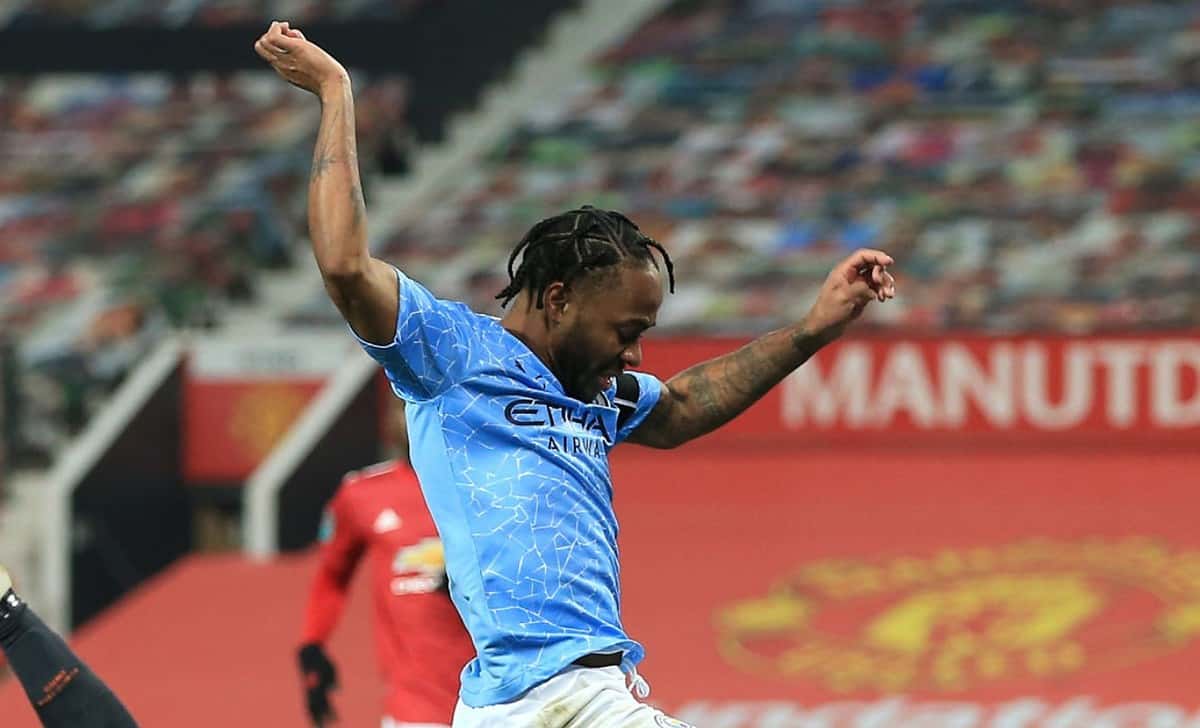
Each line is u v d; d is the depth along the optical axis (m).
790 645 35.81
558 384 12.91
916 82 61.56
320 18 64.38
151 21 66.69
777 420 42.22
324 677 25.16
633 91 63.00
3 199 59.66
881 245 53.38
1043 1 64.75
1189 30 62.78
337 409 43.28
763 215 55.44
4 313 53.50
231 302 55.03
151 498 43.41
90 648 37.81
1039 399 41.44
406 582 23.42
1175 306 49.16
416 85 63.12
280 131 63.22
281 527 42.41
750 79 62.81
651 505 40.94
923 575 37.81
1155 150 56.78
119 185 60.34
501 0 64.00
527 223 56.47
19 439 48.09
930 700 33.81
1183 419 41.00
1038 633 35.50
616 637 12.70
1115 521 39.03
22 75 66.88
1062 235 53.06
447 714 23.09
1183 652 34.59
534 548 12.52
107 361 51.12
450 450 12.60
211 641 37.91
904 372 41.75
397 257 54.84
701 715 33.81
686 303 51.00
